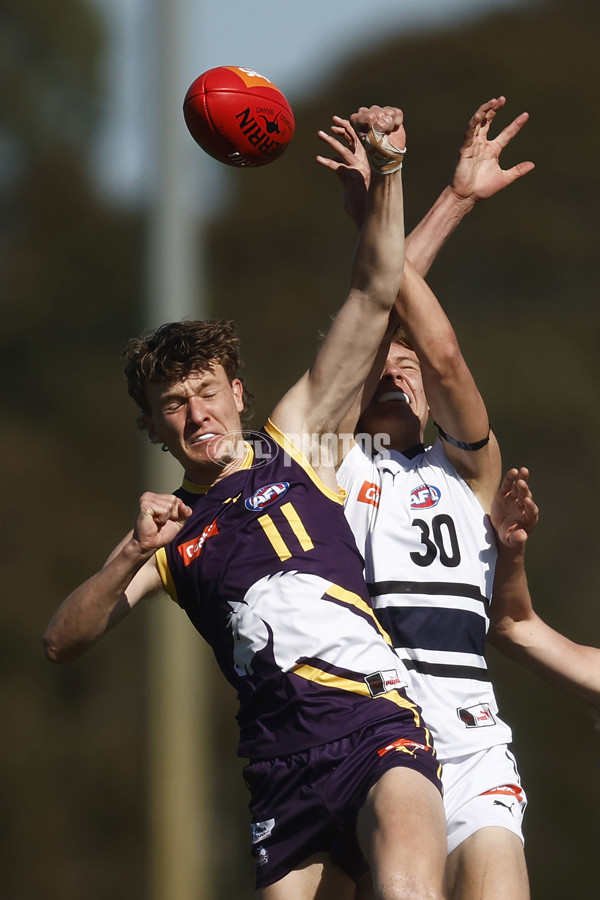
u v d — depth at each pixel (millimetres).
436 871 15055
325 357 17875
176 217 42250
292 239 108688
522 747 79312
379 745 16266
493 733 18172
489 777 17766
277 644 16719
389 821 15391
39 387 105562
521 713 79500
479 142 20750
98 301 109438
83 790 84375
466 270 104750
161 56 42250
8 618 89688
